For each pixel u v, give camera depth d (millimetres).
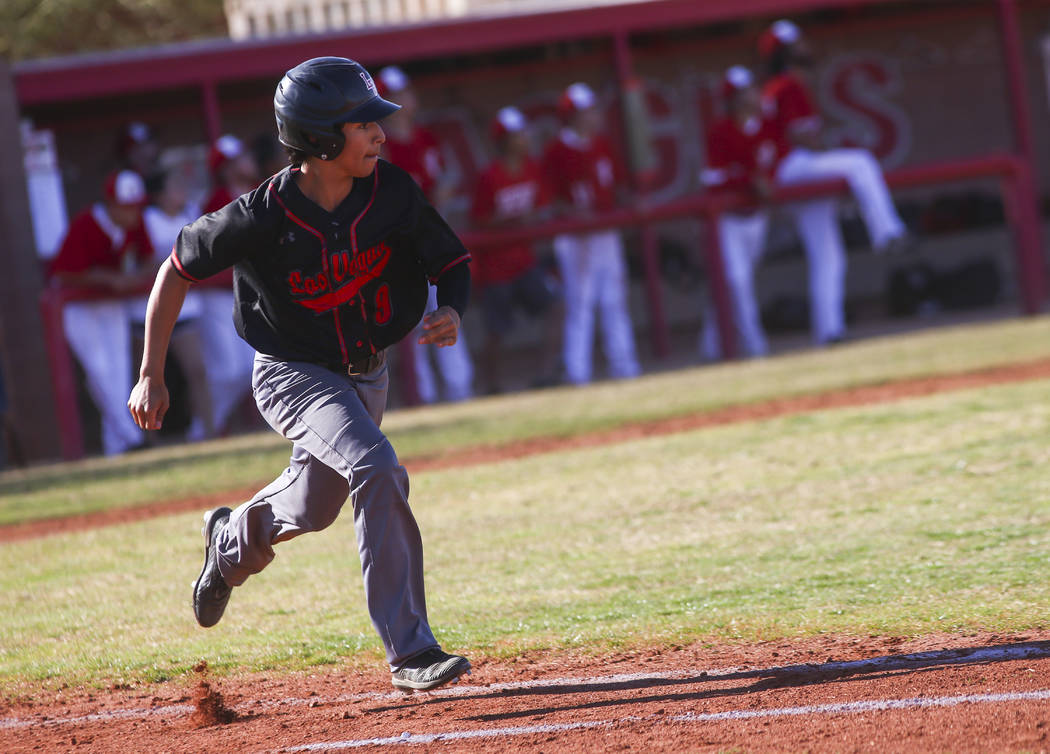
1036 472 20312
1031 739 9398
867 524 17984
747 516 19422
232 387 42531
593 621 14578
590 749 10203
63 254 39219
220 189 40656
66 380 40031
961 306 59625
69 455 40188
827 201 47125
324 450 11891
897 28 61562
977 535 16641
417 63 57156
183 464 33312
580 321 46219
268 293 12016
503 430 33062
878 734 9891
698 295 60719
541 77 58656
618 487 23125
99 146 53250
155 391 11922
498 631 14492
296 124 11242
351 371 12508
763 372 40375
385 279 12328
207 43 48500
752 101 45719
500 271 45031
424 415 39938
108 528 24328
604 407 35781
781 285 61094
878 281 61656
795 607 14336
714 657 12945
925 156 62312
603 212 45969
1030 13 63406
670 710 11188
